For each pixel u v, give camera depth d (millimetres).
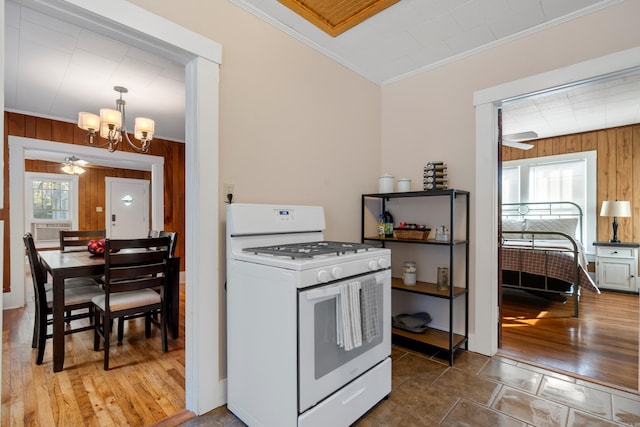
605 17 1951
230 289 1757
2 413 1733
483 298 2443
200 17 1755
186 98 1795
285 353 1417
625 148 4547
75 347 2605
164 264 2516
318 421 1450
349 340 1514
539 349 2533
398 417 1697
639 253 4375
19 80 2951
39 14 1984
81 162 5938
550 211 5113
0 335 1149
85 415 1720
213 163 1771
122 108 3656
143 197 8156
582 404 1794
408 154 2910
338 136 2631
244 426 1639
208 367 1756
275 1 1940
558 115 4133
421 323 2635
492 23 2154
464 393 1912
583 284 3404
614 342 2660
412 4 1958
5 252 3648
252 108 2006
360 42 2393
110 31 1506
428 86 2777
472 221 2521
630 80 3125
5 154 3674
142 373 2176
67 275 2227
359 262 1665
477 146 2471
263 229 1889
